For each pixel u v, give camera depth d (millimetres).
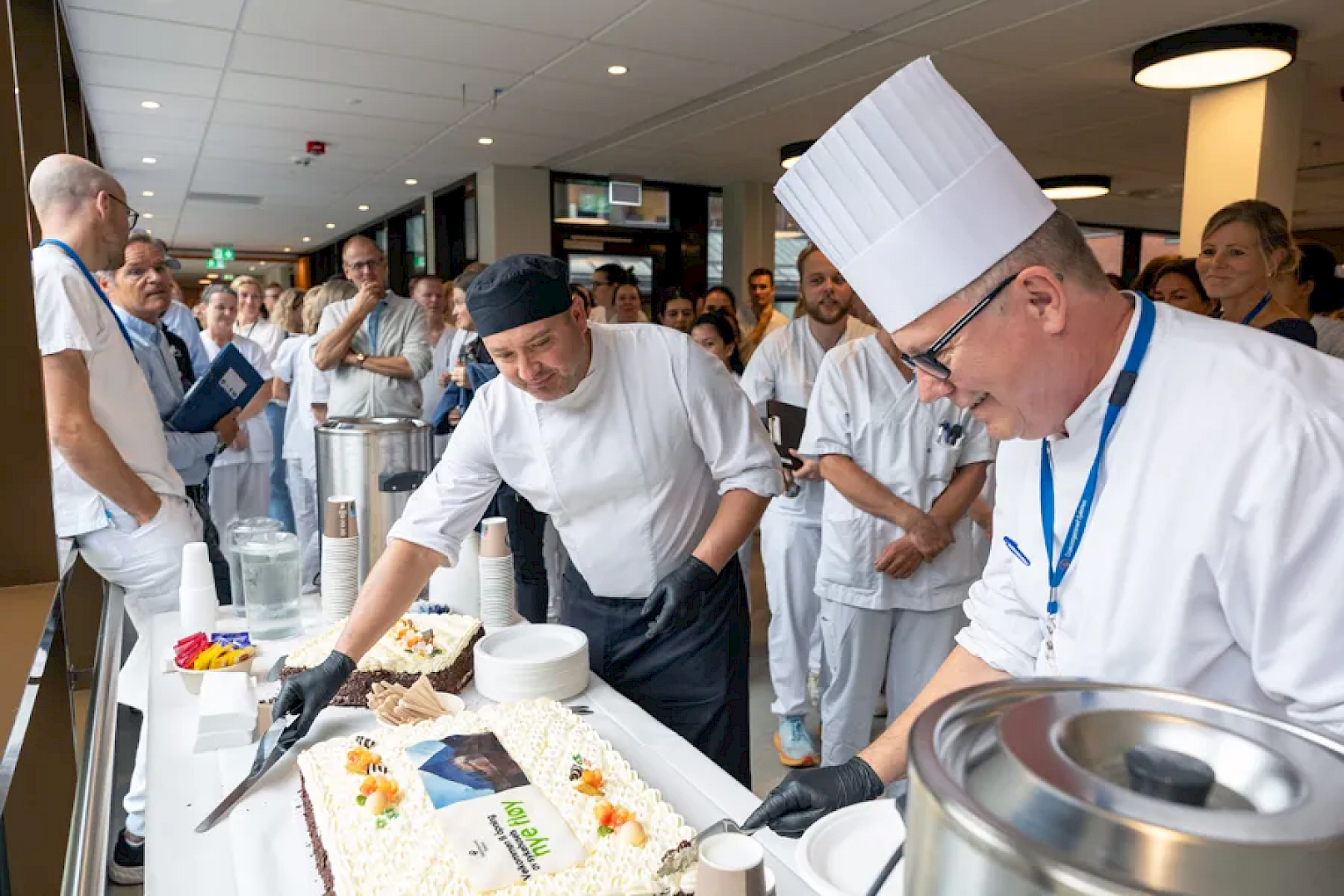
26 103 3605
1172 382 822
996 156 826
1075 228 852
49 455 1688
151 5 3932
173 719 1370
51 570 1706
